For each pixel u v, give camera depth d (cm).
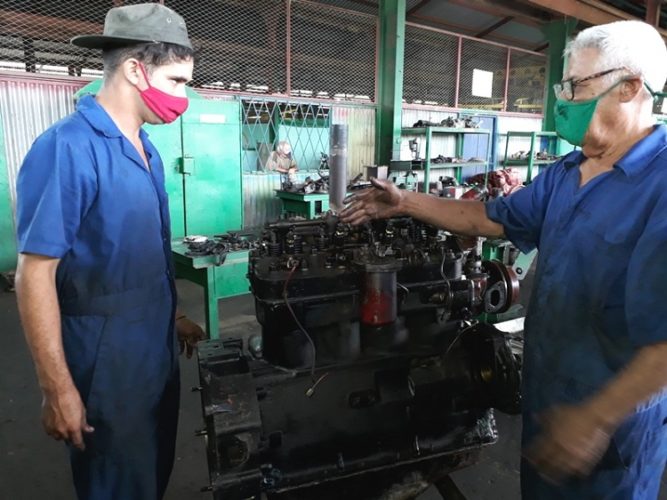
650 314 85
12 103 381
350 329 125
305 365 121
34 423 209
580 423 80
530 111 812
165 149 391
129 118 111
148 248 113
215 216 426
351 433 126
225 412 102
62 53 409
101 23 420
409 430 132
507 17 708
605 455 98
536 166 802
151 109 110
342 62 569
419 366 132
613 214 97
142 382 115
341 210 140
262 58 509
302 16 530
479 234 132
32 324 96
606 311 98
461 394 137
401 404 130
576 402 102
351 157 591
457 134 691
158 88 108
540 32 789
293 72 536
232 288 298
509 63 750
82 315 108
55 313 98
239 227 441
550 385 107
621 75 94
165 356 121
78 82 404
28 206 97
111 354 109
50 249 95
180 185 402
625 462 97
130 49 104
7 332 299
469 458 144
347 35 566
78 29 412
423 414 133
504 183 458
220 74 489
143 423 116
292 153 540
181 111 114
